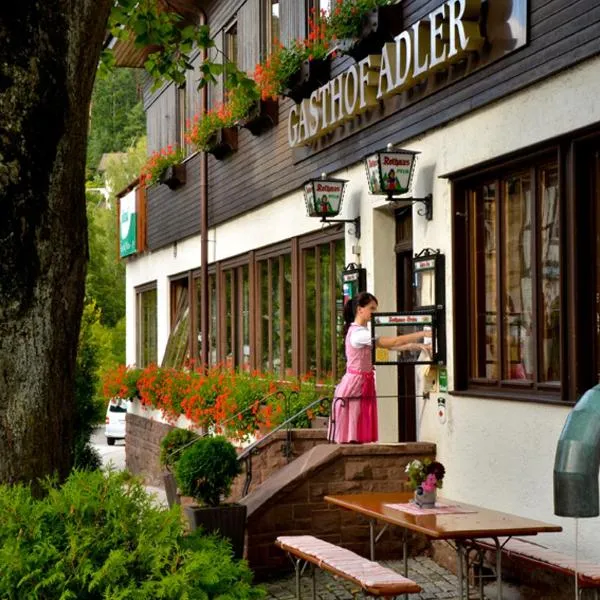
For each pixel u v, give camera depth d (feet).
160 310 76.74
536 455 28.09
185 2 64.69
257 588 17.01
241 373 51.11
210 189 62.44
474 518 24.66
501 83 29.81
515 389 30.12
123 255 87.25
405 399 38.96
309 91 44.96
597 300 26.71
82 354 47.19
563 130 27.14
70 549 15.83
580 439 8.45
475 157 31.60
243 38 57.82
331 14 39.81
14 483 18.84
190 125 68.54
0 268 18.62
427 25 33.91
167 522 16.61
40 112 18.57
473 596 28.12
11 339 18.84
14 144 18.40
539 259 29.04
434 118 33.91
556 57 27.17
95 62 19.65
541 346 28.91
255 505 33.06
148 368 68.95
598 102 25.71
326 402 42.01
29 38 18.44
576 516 8.39
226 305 61.05
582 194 26.86
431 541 33.37
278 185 50.19
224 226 60.29
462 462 32.04
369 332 35.32
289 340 50.98
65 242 19.22
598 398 8.55
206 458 32.35
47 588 15.53
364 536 33.30
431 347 33.50
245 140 55.52
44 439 19.12
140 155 176.04
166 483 43.24
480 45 30.55
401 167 34.17
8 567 15.46
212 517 31.58
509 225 30.81
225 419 45.47
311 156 45.73
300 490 33.17
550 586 26.25
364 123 39.40
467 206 32.89
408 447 33.63
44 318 19.03
